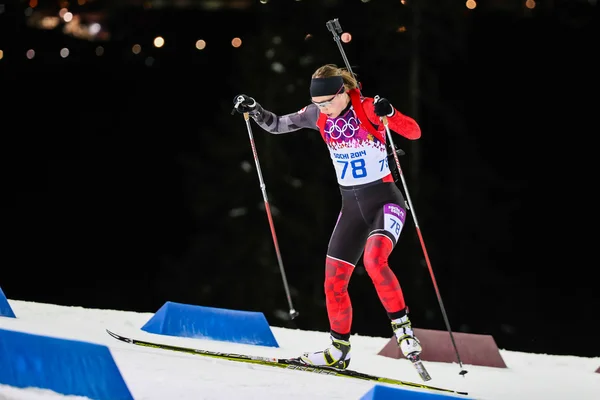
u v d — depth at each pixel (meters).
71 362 10.21
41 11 45.44
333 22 13.45
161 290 44.66
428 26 42.41
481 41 46.66
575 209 46.81
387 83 43.94
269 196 43.25
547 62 46.59
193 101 48.84
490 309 45.00
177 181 48.62
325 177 43.88
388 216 12.97
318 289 42.97
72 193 48.81
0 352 10.62
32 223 48.19
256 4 43.69
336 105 12.90
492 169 46.91
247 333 15.77
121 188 48.84
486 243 45.75
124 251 48.03
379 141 13.06
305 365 12.81
